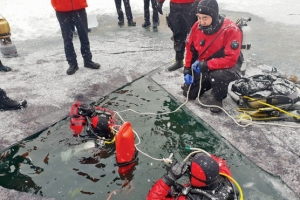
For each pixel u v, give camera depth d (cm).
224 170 219
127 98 389
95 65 480
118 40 617
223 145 296
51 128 333
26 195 245
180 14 430
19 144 307
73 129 312
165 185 207
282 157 276
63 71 480
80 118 314
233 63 331
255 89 334
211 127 325
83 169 269
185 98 385
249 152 285
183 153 286
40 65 508
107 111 346
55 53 565
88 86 425
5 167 276
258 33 618
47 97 400
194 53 366
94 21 691
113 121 329
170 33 653
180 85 419
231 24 330
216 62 332
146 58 518
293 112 329
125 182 253
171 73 457
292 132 311
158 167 268
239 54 340
